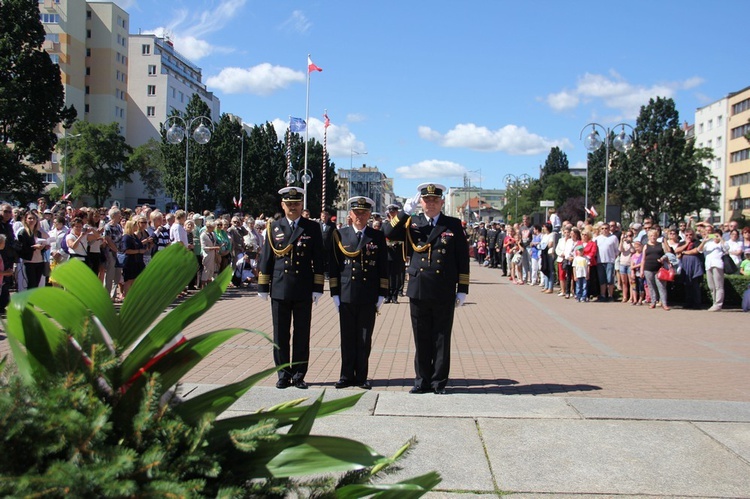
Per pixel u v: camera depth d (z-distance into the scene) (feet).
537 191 273.54
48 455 5.11
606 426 17.48
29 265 39.70
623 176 231.09
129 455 5.12
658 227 57.06
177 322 5.98
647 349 32.55
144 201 236.84
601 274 57.67
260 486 5.76
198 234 52.44
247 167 233.55
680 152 229.04
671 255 51.47
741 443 16.30
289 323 22.88
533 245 73.97
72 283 5.62
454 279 21.93
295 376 22.65
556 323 42.42
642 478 14.05
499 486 13.52
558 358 29.37
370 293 23.06
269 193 247.91
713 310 51.13
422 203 22.71
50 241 42.50
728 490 13.47
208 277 53.01
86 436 5.16
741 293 53.26
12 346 5.96
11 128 153.48
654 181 228.02
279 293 22.44
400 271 53.93
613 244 57.47
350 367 22.86
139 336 6.06
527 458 15.10
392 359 28.63
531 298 59.82
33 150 156.87
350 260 23.20
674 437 16.66
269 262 23.02
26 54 150.92
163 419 5.63
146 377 5.84
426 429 17.02
